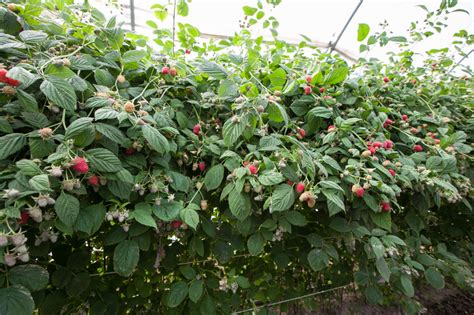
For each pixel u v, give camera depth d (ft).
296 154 2.83
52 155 1.96
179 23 4.42
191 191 3.02
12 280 1.88
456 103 5.62
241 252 4.15
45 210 2.12
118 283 3.25
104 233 2.80
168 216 2.53
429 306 5.95
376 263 3.06
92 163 2.15
